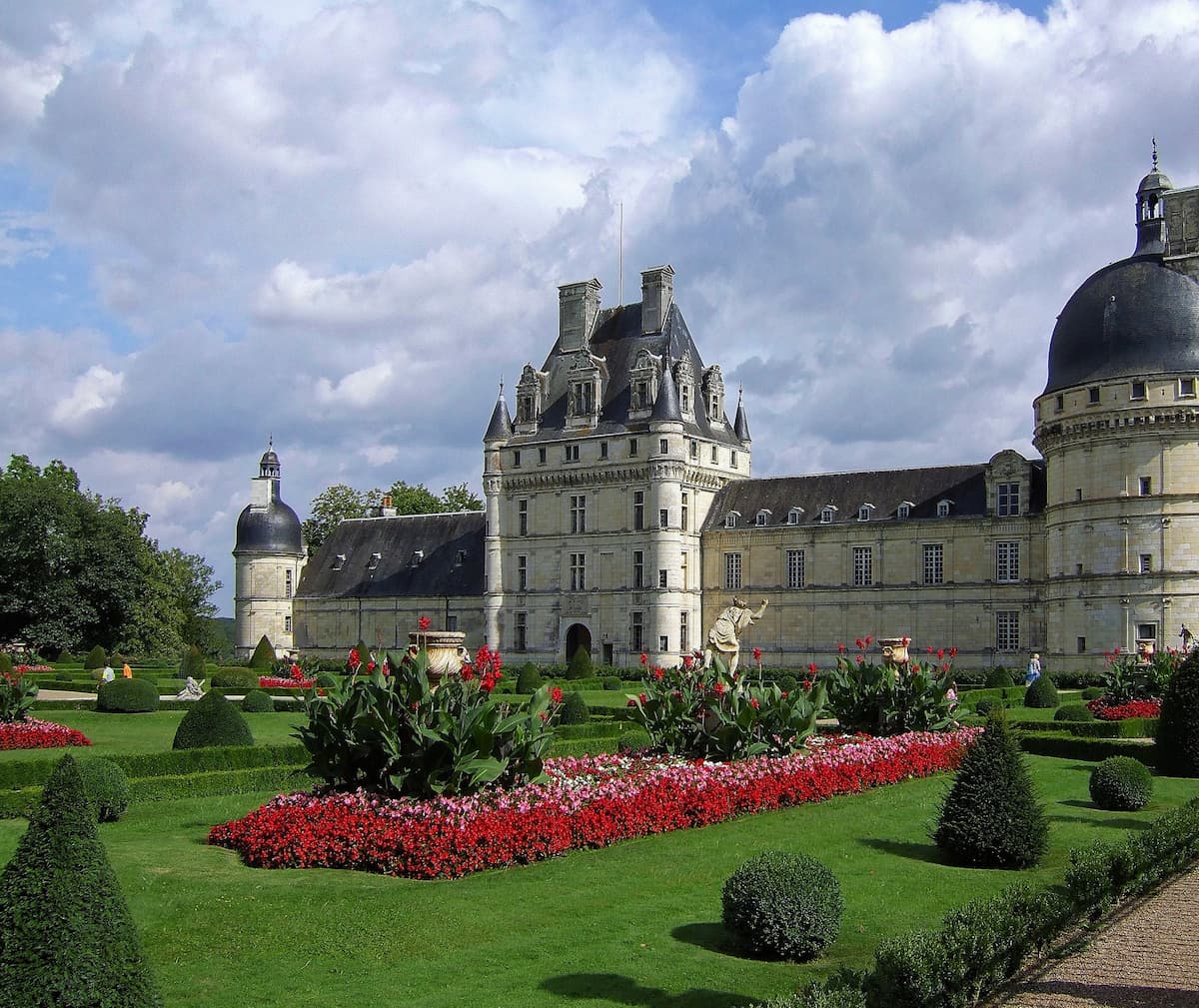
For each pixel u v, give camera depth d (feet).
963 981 48.29
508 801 77.66
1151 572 236.43
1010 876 73.05
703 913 63.67
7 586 334.24
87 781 88.48
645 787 87.92
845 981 45.16
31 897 38.91
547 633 327.88
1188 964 55.67
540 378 338.13
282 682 248.32
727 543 316.40
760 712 105.09
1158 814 96.43
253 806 98.63
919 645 285.84
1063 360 250.37
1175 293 238.89
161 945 56.90
